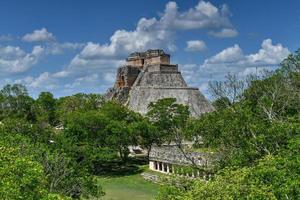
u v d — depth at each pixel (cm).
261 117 5112
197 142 6056
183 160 7525
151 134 9294
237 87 6131
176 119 9225
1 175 2766
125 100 13112
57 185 4706
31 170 2844
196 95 12112
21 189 2762
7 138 5062
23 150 4738
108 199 6556
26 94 13850
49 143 7206
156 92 12094
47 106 13325
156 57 12794
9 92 13675
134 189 7425
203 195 2638
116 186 7731
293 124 4166
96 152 8612
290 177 2955
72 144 7700
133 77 13450
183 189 3391
